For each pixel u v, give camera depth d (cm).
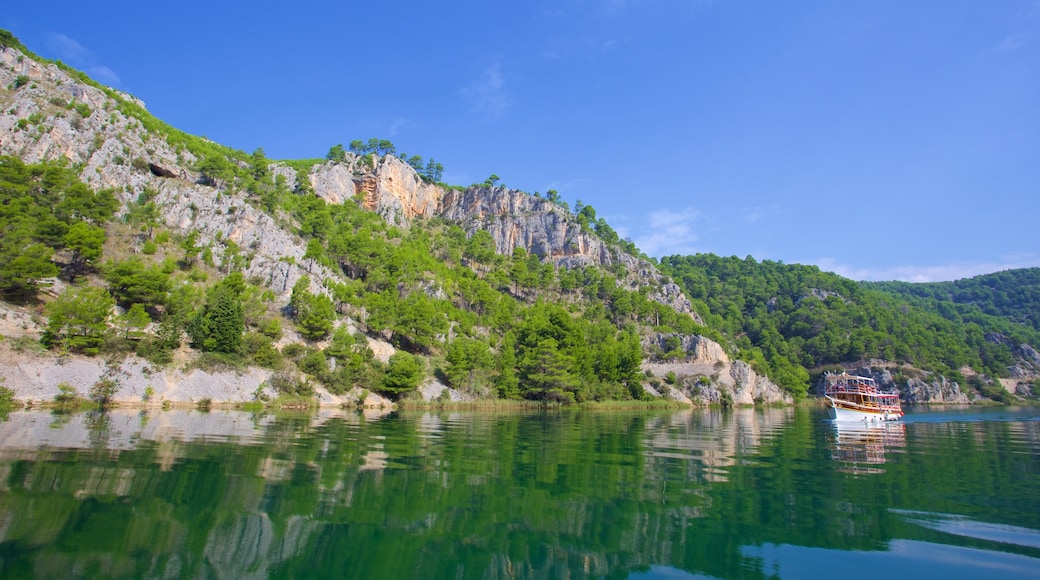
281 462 2234
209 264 9088
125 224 9012
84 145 9888
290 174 17775
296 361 7250
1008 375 19100
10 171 7694
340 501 1612
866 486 2028
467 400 8369
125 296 6844
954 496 1862
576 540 1327
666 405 10625
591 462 2538
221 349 6569
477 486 1888
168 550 1154
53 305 5419
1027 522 1512
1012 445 3725
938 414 9700
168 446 2555
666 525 1462
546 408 8631
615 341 12900
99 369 5338
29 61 11075
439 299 12244
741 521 1506
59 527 1262
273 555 1155
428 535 1334
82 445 2467
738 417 7475
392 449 2789
